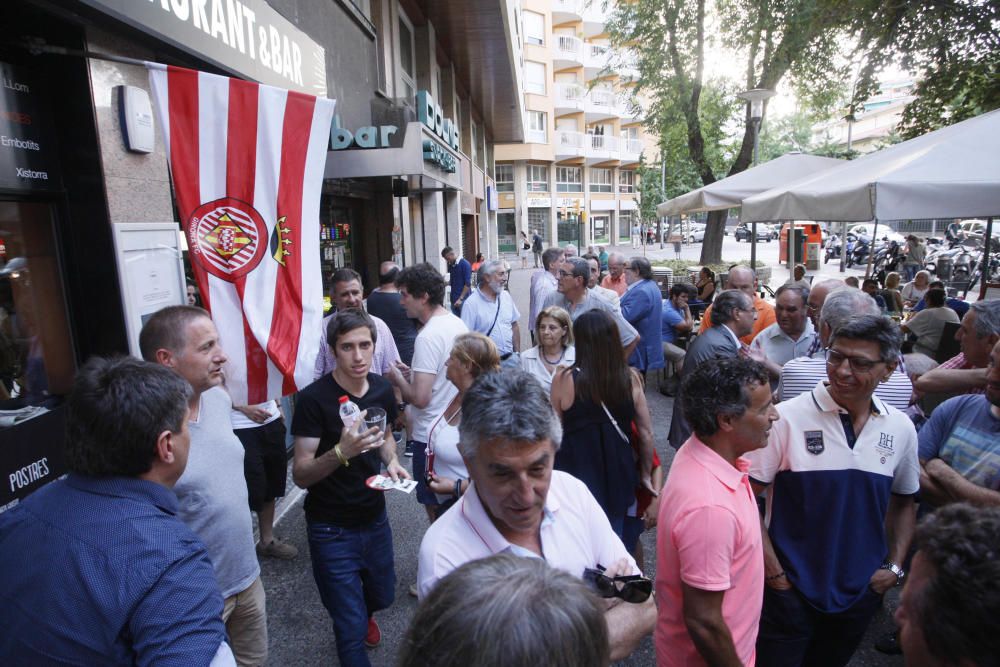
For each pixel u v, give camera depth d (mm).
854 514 2264
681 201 10367
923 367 3738
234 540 2314
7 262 3209
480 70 17703
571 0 44656
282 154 3102
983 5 9586
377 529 2859
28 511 1476
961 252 18719
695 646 1862
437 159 7914
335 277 4531
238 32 4621
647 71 18000
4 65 3107
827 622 2354
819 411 2279
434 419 3641
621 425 2961
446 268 14859
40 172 3316
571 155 44938
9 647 1365
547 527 1650
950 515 1104
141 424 1495
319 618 3500
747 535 1891
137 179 3775
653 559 4086
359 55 9070
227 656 1424
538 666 804
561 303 6230
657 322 6363
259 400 3133
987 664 948
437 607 895
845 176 5445
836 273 23203
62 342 3498
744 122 19969
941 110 10531
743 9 16062
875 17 11055
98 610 1342
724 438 1938
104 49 3504
